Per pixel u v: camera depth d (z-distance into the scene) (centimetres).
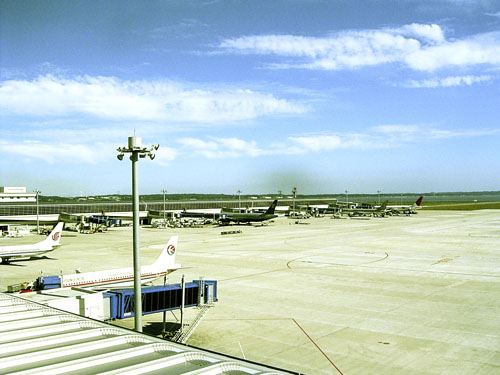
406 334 3619
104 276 4959
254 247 9775
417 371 2853
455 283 5625
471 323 3900
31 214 16425
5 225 14225
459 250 8731
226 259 8000
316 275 6325
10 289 4684
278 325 3931
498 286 5416
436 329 3744
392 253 8469
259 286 5612
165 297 3744
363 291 5247
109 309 3519
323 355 3169
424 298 4850
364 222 17862
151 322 4138
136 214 3102
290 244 10250
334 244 10112
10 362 1445
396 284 5622
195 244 10550
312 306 4581
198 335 3669
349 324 3925
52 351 1542
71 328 1883
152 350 1622
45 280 4534
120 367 1440
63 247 10294
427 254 8238
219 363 1459
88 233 14325
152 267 5425
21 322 1950
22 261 8062
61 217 15712
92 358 1479
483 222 16675
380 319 4066
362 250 8969
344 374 2820
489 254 8119
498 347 3291
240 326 3916
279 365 2989
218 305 4681
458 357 3095
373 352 3216
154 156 3161
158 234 13612
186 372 1395
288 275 6362
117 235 13538
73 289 3834
